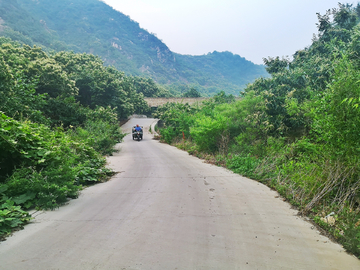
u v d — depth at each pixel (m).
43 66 26.12
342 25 15.97
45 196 4.64
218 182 6.87
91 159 8.51
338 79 5.75
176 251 3.01
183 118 20.97
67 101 20.17
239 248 3.13
